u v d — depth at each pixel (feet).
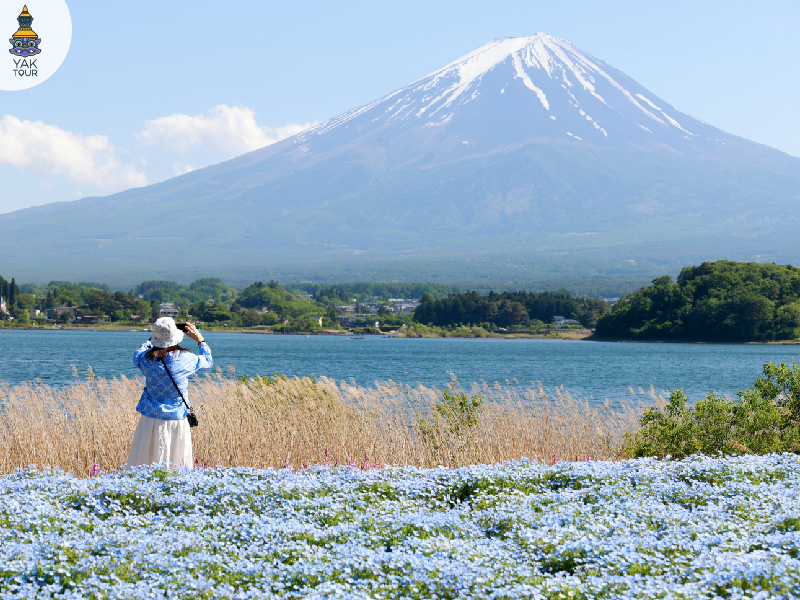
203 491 25.99
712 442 42.50
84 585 17.13
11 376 155.43
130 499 24.94
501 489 28.04
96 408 52.16
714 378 210.38
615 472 30.19
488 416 56.13
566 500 26.22
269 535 21.42
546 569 19.94
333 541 21.24
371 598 17.06
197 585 17.26
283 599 16.98
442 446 49.88
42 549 19.06
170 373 29.81
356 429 52.42
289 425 51.65
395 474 29.25
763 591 16.31
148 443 29.78
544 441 55.57
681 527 22.34
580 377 209.46
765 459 32.99
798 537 20.31
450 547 20.27
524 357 344.90
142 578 18.10
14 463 46.29
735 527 22.08
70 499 24.82
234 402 54.24
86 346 360.89
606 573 18.62
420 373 208.54
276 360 274.98
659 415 45.96
